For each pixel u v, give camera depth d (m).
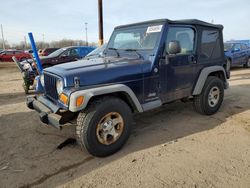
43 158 3.38
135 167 3.09
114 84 3.40
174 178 2.83
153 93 3.94
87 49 12.92
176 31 4.15
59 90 3.28
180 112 5.31
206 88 4.79
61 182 2.82
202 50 4.72
